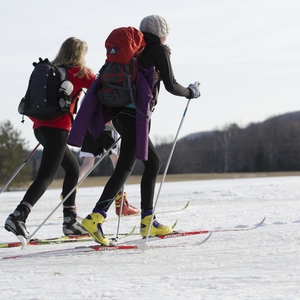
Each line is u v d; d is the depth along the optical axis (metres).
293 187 31.80
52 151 12.02
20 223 11.31
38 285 8.19
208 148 181.25
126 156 11.21
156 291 7.60
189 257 10.24
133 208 17.98
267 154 174.75
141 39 10.98
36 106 11.87
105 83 11.02
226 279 8.27
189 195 27.69
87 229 11.02
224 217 16.92
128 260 10.13
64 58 12.25
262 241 11.73
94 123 11.35
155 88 11.51
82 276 8.83
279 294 7.27
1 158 122.38
